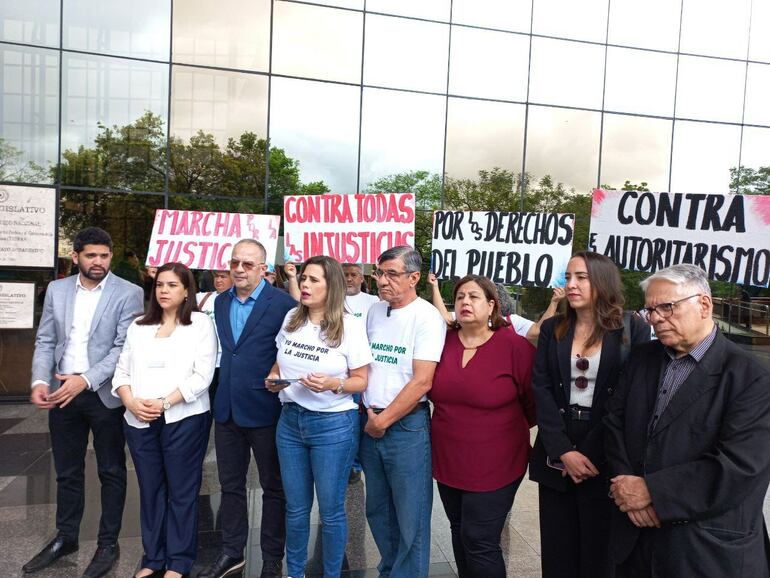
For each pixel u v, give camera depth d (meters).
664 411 1.97
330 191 8.66
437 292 4.18
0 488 4.39
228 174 8.18
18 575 3.14
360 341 2.80
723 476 1.75
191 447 3.12
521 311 9.16
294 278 4.32
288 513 2.93
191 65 7.91
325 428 2.81
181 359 3.09
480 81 9.10
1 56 7.13
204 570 3.14
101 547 3.25
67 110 7.41
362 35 8.62
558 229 3.80
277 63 8.30
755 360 1.89
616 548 2.09
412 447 2.71
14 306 7.20
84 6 7.40
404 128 8.88
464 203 9.17
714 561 1.81
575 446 2.42
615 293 2.45
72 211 7.51
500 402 2.58
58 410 3.28
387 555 2.93
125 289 3.38
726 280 3.35
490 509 2.56
